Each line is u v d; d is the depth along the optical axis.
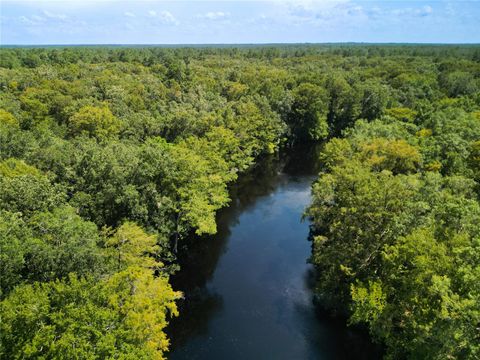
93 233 40.19
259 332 44.78
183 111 89.25
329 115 136.62
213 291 52.12
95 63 153.38
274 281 54.12
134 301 31.12
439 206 40.03
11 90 103.25
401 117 101.62
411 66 180.00
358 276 43.00
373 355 41.53
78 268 34.91
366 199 42.53
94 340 27.67
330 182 56.03
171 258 54.81
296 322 46.22
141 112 93.56
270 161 111.12
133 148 60.91
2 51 169.88
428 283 32.62
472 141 66.75
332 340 43.50
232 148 90.00
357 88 130.25
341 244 45.12
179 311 48.62
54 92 93.38
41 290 30.47
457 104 102.44
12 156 57.44
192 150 69.00
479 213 36.53
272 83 135.25
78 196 47.41
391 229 40.94
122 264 40.94
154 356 31.36
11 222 34.56
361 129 84.56
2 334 25.42
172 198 55.50
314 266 57.38
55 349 25.19
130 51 195.12
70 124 79.00
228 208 78.31
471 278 28.08
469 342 27.56
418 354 32.78
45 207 42.28
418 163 65.06
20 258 31.27
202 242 64.56
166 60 167.38
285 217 73.81
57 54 155.88
